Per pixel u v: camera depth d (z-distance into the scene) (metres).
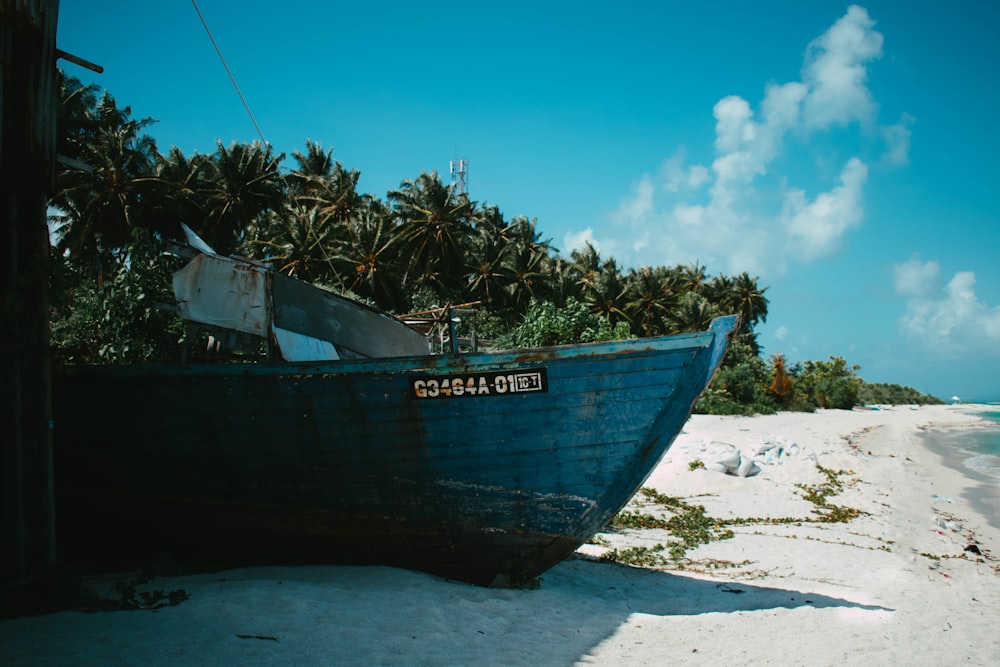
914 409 70.75
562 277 54.53
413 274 45.25
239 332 7.44
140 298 10.76
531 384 6.43
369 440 6.54
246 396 6.52
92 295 11.05
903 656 5.64
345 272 39.41
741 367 45.62
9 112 5.38
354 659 4.41
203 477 6.79
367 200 49.53
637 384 6.44
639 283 60.12
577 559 9.16
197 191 39.88
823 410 52.72
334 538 6.90
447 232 43.91
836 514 13.45
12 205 5.49
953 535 12.27
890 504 15.01
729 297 79.06
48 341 5.67
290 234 37.31
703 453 16.95
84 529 7.33
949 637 6.33
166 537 7.16
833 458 20.75
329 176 50.16
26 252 5.56
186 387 6.59
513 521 6.76
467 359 6.40
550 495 6.67
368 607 5.58
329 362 6.41
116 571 6.91
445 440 6.53
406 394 6.45
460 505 6.69
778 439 21.62
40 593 5.06
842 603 7.35
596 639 5.57
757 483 15.95
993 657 5.84
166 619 4.77
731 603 7.21
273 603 5.34
